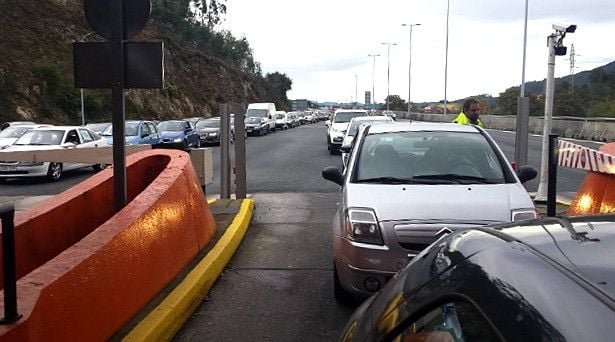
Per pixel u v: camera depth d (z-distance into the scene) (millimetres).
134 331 4484
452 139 6727
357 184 5992
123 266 4703
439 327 1963
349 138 19938
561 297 1634
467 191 5664
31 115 37406
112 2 5852
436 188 5750
